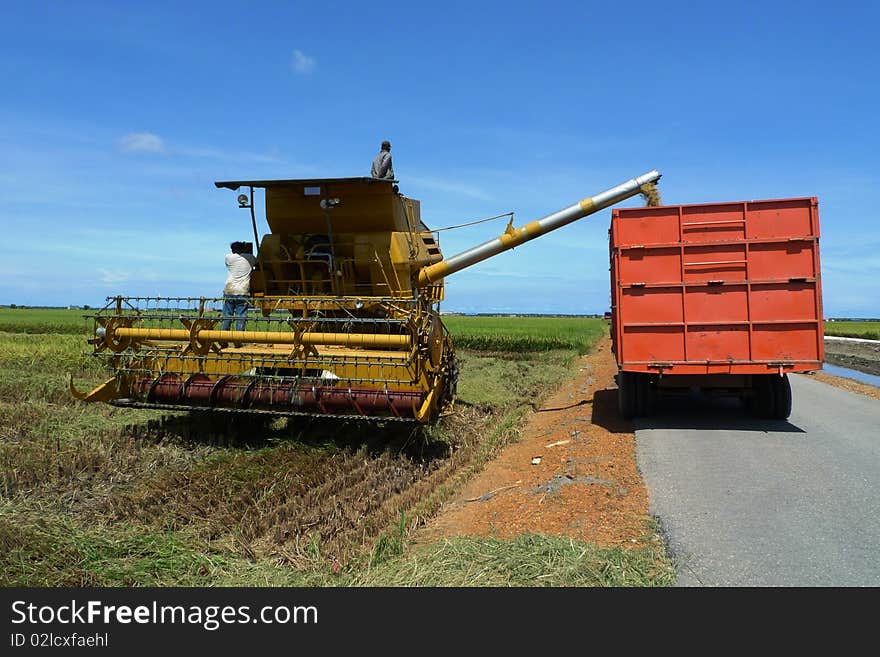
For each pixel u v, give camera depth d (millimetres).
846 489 6492
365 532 5789
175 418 9688
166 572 4875
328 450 8352
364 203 10039
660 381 10609
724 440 8875
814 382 17109
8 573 4613
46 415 9992
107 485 6859
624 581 4551
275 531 5645
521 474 8234
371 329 10203
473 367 20328
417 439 8969
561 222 11539
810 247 9586
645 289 10062
